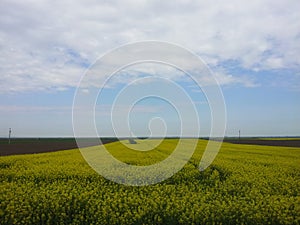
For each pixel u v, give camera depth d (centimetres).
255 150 2452
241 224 873
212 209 969
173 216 949
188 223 903
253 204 992
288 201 1059
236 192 1211
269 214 930
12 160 1750
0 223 898
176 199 1074
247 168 1565
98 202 1037
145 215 958
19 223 895
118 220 919
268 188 1215
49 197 1065
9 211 934
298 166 1664
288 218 906
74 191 1123
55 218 948
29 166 1573
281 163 1745
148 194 1157
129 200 1048
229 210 962
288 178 1365
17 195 1069
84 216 978
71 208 1018
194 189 1230
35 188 1202
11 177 1391
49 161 1725
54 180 1350
